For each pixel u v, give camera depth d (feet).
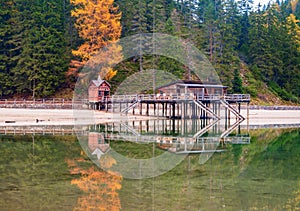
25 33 188.34
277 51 248.32
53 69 186.39
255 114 181.98
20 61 183.83
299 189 50.78
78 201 43.75
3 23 196.03
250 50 254.47
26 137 99.91
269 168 64.85
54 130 115.55
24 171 59.57
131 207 42.14
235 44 240.53
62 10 213.05
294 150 86.22
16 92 190.80
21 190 48.16
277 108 188.14
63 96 184.14
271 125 146.82
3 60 189.47
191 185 52.08
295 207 43.42
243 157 75.05
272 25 261.85
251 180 55.83
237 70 213.25
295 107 189.57
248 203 44.50
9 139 95.96
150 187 50.70
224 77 208.13
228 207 42.91
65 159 69.92
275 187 51.96
